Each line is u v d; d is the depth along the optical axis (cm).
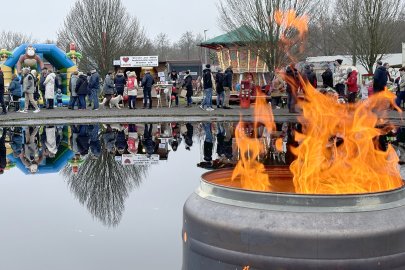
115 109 2878
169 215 697
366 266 356
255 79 3488
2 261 530
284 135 1645
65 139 1612
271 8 3300
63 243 587
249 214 370
